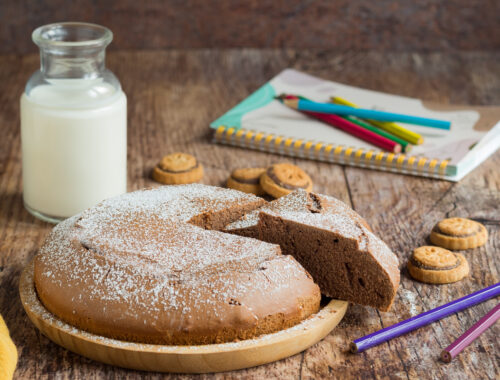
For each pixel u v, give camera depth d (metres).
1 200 1.13
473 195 1.17
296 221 0.95
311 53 1.57
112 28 1.65
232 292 0.89
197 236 0.94
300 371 0.90
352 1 1.66
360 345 0.92
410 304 0.98
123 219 0.96
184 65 1.51
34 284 0.95
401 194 1.17
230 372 0.90
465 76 1.49
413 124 1.27
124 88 1.42
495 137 1.27
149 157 1.23
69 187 1.08
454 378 0.90
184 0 1.64
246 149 1.26
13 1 1.62
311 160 1.24
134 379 0.89
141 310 0.89
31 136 1.07
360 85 1.45
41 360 0.91
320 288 0.96
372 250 0.93
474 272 1.03
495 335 0.94
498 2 1.66
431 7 1.66
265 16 1.66
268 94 1.35
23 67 1.47
